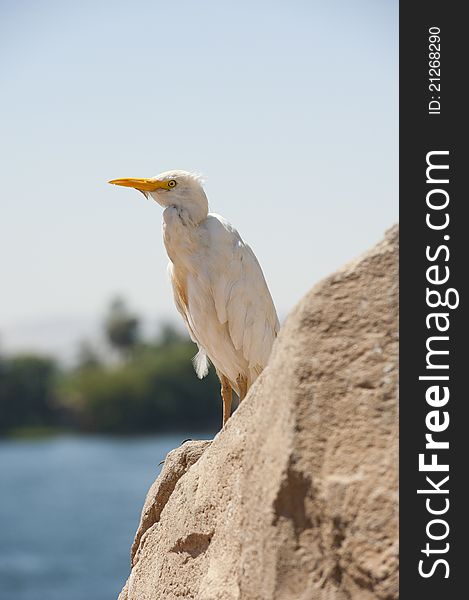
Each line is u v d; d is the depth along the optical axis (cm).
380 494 662
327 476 675
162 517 957
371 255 718
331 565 668
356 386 689
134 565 1065
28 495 15962
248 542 727
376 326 699
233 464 839
